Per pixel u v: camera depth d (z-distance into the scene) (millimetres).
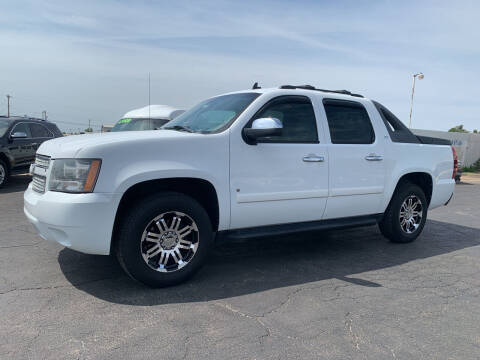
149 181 3586
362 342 2816
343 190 4668
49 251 4660
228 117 4113
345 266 4535
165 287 3682
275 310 3279
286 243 5469
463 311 3406
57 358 2482
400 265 4645
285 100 4348
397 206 5367
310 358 2584
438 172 5836
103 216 3309
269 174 4102
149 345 2668
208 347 2668
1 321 2943
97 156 3322
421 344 2826
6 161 9766
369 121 5051
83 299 3375
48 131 11289
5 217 6465
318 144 4469
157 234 3605
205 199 4012
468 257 5094
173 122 4773
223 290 3678
